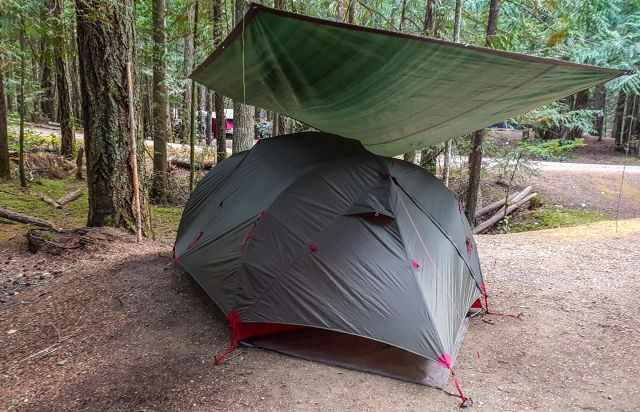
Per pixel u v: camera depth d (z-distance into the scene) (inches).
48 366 119.2
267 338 137.3
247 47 113.4
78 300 159.3
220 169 190.5
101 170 234.1
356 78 126.9
